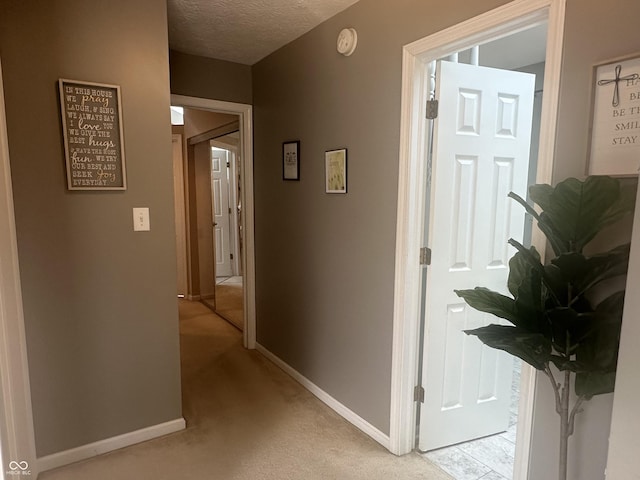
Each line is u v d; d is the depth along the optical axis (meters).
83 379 2.07
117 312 2.12
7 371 1.71
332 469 2.04
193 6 2.24
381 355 2.21
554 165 1.36
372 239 2.20
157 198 2.17
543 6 1.37
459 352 2.19
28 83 1.80
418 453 2.18
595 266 1.09
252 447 2.21
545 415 1.44
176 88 3.02
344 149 2.34
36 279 1.90
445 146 1.99
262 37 2.71
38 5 1.80
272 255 3.25
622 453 0.92
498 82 2.06
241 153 3.43
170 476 1.98
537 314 1.17
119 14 1.97
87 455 2.11
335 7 2.25
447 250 2.08
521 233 2.25
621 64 1.18
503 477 1.99
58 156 1.90
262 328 3.52
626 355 0.90
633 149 1.16
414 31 1.86
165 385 2.30
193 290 5.25
